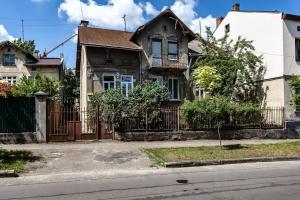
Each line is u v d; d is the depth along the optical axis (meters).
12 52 34.97
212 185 8.95
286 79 23.98
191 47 31.69
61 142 16.44
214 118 18.95
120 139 17.25
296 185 8.91
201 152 14.05
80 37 25.73
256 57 25.30
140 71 26.64
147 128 17.81
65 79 43.41
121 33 28.69
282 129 20.44
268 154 14.09
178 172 11.02
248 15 27.84
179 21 27.61
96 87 25.41
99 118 17.31
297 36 24.83
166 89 19.39
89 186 8.95
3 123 15.95
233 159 12.98
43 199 7.63
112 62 26.02
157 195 7.86
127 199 7.52
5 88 15.15
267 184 9.05
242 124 19.75
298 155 14.23
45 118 16.33
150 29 27.22
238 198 7.54
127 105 17.72
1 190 8.58
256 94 26.44
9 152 13.52
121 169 11.51
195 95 27.89
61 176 10.39
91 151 14.23
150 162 12.57
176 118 18.52
